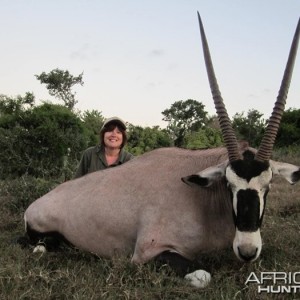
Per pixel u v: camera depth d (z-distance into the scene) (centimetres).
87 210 526
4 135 1383
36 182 902
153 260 445
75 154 1454
